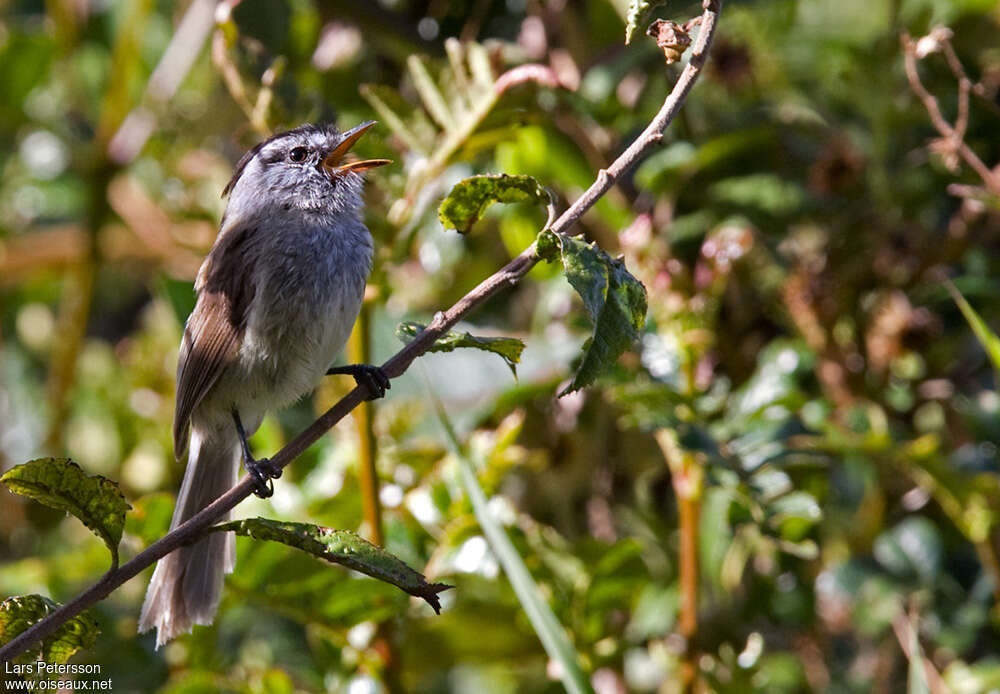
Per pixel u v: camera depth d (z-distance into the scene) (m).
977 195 8.63
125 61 12.12
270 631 10.07
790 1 11.05
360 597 8.60
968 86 8.79
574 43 10.78
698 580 9.02
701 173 10.50
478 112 8.94
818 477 9.51
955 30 10.70
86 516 5.67
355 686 8.93
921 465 8.94
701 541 9.56
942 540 9.78
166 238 12.70
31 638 5.59
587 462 10.38
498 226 11.18
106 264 13.13
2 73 12.83
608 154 10.35
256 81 9.70
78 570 9.84
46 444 11.99
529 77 8.80
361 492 9.31
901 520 10.29
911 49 8.93
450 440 7.87
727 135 10.11
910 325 10.23
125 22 12.65
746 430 8.83
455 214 6.73
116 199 12.59
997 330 10.63
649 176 9.99
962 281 10.02
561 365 9.99
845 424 9.80
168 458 11.88
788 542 9.26
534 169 10.16
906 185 10.45
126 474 11.91
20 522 12.23
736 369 10.28
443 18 10.98
